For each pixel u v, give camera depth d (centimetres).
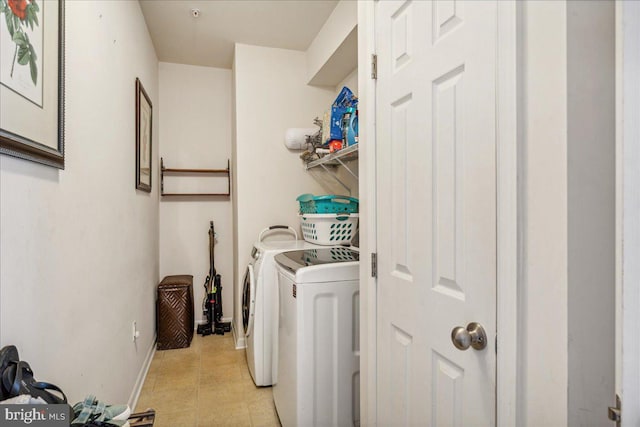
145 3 240
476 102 80
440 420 94
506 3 71
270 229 310
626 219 47
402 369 112
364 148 134
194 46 308
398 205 114
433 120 96
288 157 316
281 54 313
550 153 63
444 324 92
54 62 104
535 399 67
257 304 233
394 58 116
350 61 268
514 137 69
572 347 60
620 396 47
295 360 161
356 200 261
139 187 226
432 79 96
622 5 47
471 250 82
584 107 60
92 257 142
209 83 353
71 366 119
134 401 211
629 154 47
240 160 304
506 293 72
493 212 75
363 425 135
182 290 300
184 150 347
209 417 201
